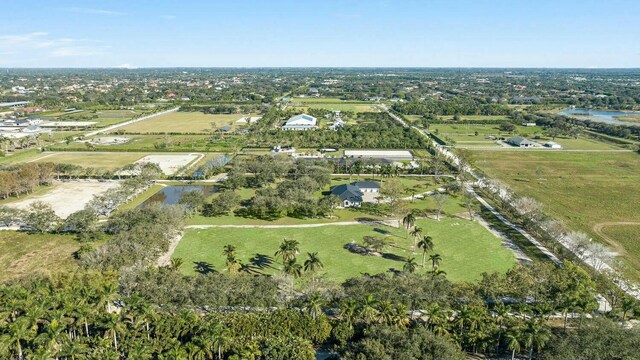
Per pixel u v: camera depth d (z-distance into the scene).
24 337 80.06
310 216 162.25
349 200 173.88
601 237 148.12
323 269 121.62
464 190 187.88
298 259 127.50
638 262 129.75
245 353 80.56
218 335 82.12
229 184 197.00
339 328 89.19
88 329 89.62
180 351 80.12
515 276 104.94
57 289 95.00
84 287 91.62
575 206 179.88
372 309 89.50
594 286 104.06
